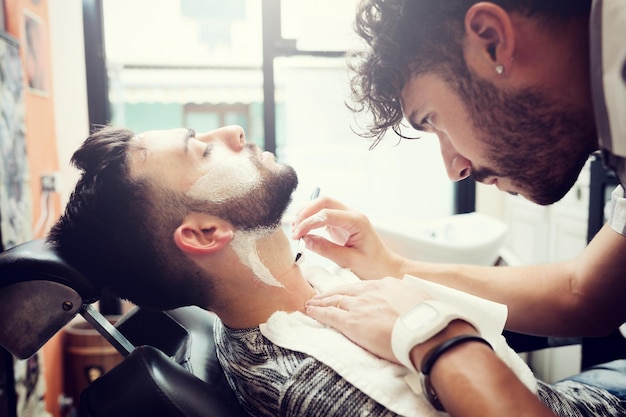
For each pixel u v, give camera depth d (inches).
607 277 34.3
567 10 22.8
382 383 24.1
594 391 33.3
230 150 31.8
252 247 30.1
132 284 29.9
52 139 73.4
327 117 86.7
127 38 86.0
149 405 22.0
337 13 76.4
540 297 36.1
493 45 23.9
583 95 24.1
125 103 100.0
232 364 28.5
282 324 28.4
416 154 89.5
